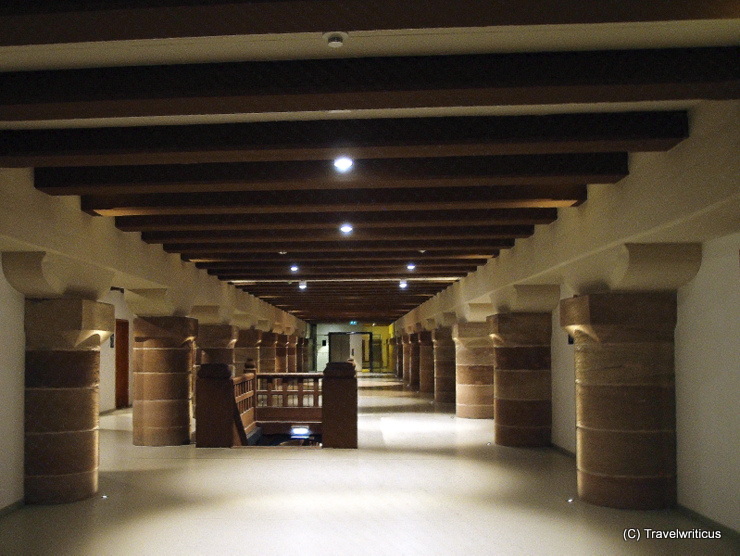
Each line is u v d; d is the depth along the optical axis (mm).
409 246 10203
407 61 3979
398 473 9164
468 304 14609
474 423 14961
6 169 5793
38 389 7363
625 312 7008
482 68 3951
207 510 7113
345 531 6297
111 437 12852
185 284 11648
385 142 5117
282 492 7992
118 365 19203
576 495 7770
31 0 2850
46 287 7078
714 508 6348
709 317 6449
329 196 7145
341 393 11562
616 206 6348
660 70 3918
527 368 11547
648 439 7023
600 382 7211
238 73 4035
